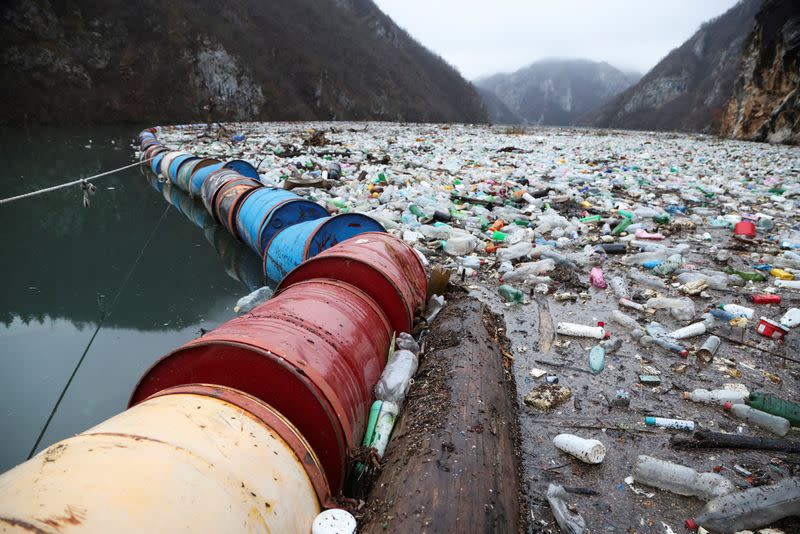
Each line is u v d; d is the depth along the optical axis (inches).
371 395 112.3
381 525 80.1
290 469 75.0
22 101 1044.5
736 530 92.4
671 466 106.1
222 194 315.9
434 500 82.8
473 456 93.5
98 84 1268.5
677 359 160.6
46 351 179.9
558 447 117.0
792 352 164.4
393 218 304.5
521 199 381.4
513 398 135.3
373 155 594.9
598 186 459.8
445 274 188.2
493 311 195.8
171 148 665.6
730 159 734.5
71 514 50.7
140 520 53.2
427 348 139.9
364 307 126.4
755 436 121.6
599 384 145.8
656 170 590.2
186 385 83.8
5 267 263.0
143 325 204.5
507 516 85.9
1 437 132.6
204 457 65.0
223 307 224.5
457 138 1060.5
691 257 264.4
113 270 267.3
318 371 90.1
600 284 220.7
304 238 203.0
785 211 375.2
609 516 97.5
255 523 63.6
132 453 60.5
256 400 82.8
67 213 374.6
